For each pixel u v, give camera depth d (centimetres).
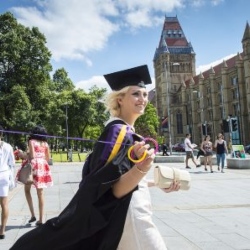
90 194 189
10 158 616
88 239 199
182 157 3011
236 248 521
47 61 4550
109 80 247
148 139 209
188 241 560
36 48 4450
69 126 6469
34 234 204
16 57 4219
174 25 12619
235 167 2175
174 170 229
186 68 11994
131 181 190
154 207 877
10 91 4341
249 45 7731
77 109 6297
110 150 201
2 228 596
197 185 1335
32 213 716
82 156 5325
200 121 10175
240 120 8056
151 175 1677
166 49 12012
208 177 1641
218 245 536
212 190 1195
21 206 940
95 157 204
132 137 211
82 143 6744
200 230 630
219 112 9225
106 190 189
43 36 4606
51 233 199
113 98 249
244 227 650
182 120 11194
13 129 4078
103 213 189
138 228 214
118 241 200
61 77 7725
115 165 192
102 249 197
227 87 8669
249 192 1141
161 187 226
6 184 598
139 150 192
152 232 218
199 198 1023
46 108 4622
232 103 8556
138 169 189
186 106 10925
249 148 5666
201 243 548
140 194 225
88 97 6300
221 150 1922
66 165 3019
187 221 707
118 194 194
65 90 7156
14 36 4262
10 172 618
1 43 4300
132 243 212
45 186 681
